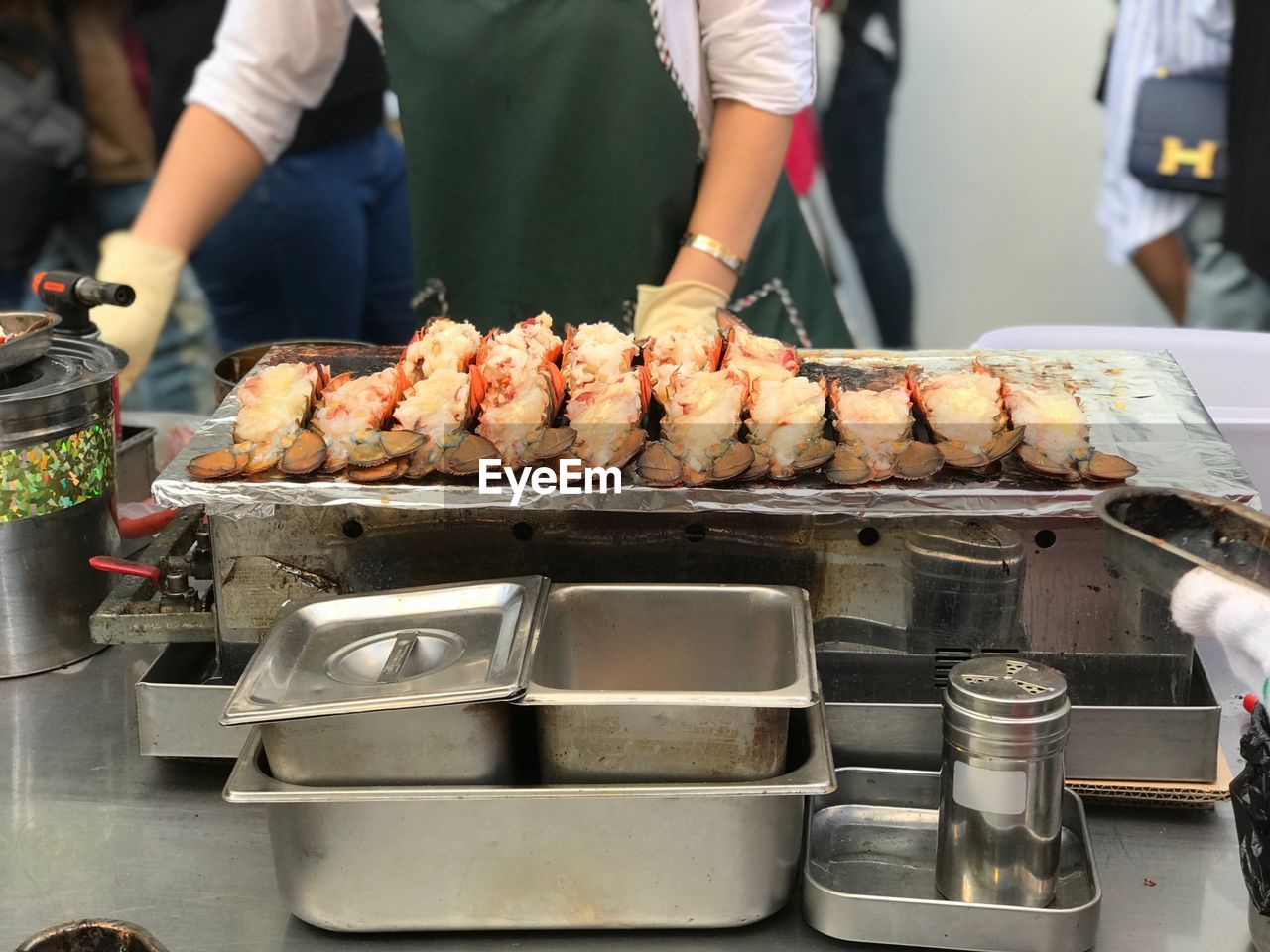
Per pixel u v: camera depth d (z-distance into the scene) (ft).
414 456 3.83
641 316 7.27
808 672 3.14
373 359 4.67
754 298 8.82
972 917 3.03
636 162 7.45
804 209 10.48
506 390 3.95
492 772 3.12
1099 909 3.06
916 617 3.81
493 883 3.10
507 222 7.79
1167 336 5.99
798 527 3.79
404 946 3.16
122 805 3.77
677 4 7.05
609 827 3.05
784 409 3.78
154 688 3.80
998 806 3.02
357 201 10.53
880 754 3.78
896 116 10.12
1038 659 3.81
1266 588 2.84
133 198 10.53
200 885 3.41
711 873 3.08
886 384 4.25
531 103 7.41
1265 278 9.95
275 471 3.82
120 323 8.87
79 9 9.92
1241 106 9.52
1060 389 4.18
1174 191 9.96
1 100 10.03
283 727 3.05
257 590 3.88
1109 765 3.64
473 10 7.28
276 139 9.34
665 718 3.09
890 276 10.68
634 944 3.15
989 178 10.24
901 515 3.67
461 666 3.15
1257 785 3.03
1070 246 10.38
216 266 10.44
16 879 3.42
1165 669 3.76
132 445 5.73
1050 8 9.66
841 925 3.11
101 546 4.72
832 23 9.91
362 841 3.07
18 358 4.44
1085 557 3.69
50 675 4.60
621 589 3.66
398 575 3.92
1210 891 3.30
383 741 3.07
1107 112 9.87
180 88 10.19
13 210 10.34
